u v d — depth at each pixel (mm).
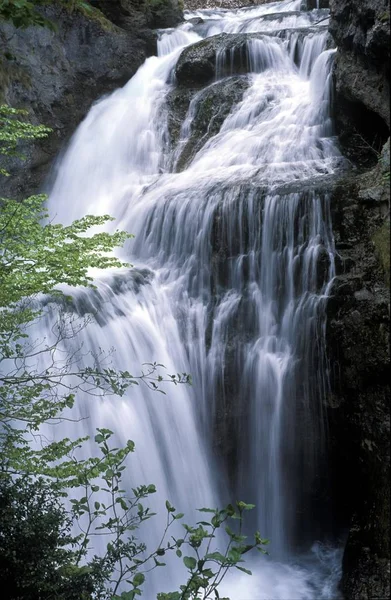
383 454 7355
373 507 7422
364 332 7621
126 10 15672
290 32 13008
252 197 9039
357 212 8133
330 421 8266
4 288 6844
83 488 7738
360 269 7945
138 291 9414
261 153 11273
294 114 11586
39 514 6121
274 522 8688
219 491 8945
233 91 12805
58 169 13852
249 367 8789
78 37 14273
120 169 13555
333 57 10891
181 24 16375
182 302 9492
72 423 7992
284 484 8648
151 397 8680
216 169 11359
